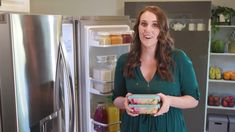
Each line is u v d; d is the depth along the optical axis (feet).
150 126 5.01
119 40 6.52
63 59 5.42
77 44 6.38
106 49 7.09
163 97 4.74
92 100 6.88
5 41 4.26
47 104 5.04
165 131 4.99
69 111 5.70
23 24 4.39
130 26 7.49
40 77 4.82
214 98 12.21
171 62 4.96
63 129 5.60
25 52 4.45
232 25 11.82
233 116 12.41
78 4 13.05
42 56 4.84
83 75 6.47
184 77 5.04
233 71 12.55
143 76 5.08
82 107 6.63
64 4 13.14
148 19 4.85
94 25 6.57
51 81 5.11
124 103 5.06
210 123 12.05
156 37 4.92
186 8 11.45
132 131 5.16
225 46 12.23
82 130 6.72
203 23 11.51
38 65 4.75
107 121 6.90
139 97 4.82
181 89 5.17
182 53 5.10
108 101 7.04
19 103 4.39
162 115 4.98
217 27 11.88
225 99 12.20
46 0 13.17
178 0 12.01
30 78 4.59
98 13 12.97
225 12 11.73
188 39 11.12
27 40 4.48
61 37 5.41
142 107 4.78
